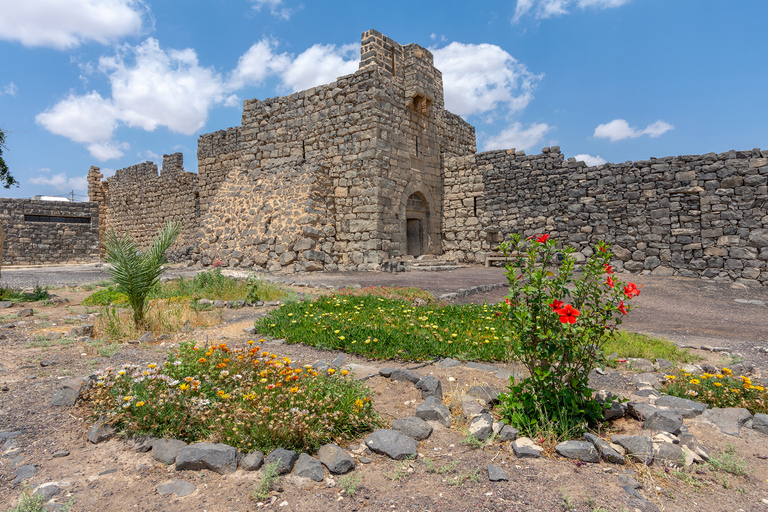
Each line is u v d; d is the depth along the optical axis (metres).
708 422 3.75
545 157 18.83
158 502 2.50
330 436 3.30
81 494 2.55
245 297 9.74
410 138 19.67
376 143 17.53
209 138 26.38
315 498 2.58
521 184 19.45
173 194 29.42
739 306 10.80
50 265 25.53
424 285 12.55
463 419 3.73
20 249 26.12
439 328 6.71
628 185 16.77
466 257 21.09
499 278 14.57
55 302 9.48
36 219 26.95
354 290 10.73
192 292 10.52
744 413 3.77
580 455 3.04
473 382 4.69
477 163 20.86
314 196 17.88
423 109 20.19
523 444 3.19
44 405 3.82
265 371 3.99
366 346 5.79
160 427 3.27
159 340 6.33
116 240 6.73
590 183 17.66
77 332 6.40
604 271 3.47
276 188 19.19
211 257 19.88
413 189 19.66
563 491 2.62
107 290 9.98
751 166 14.47
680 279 14.97
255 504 2.51
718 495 2.68
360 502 2.54
